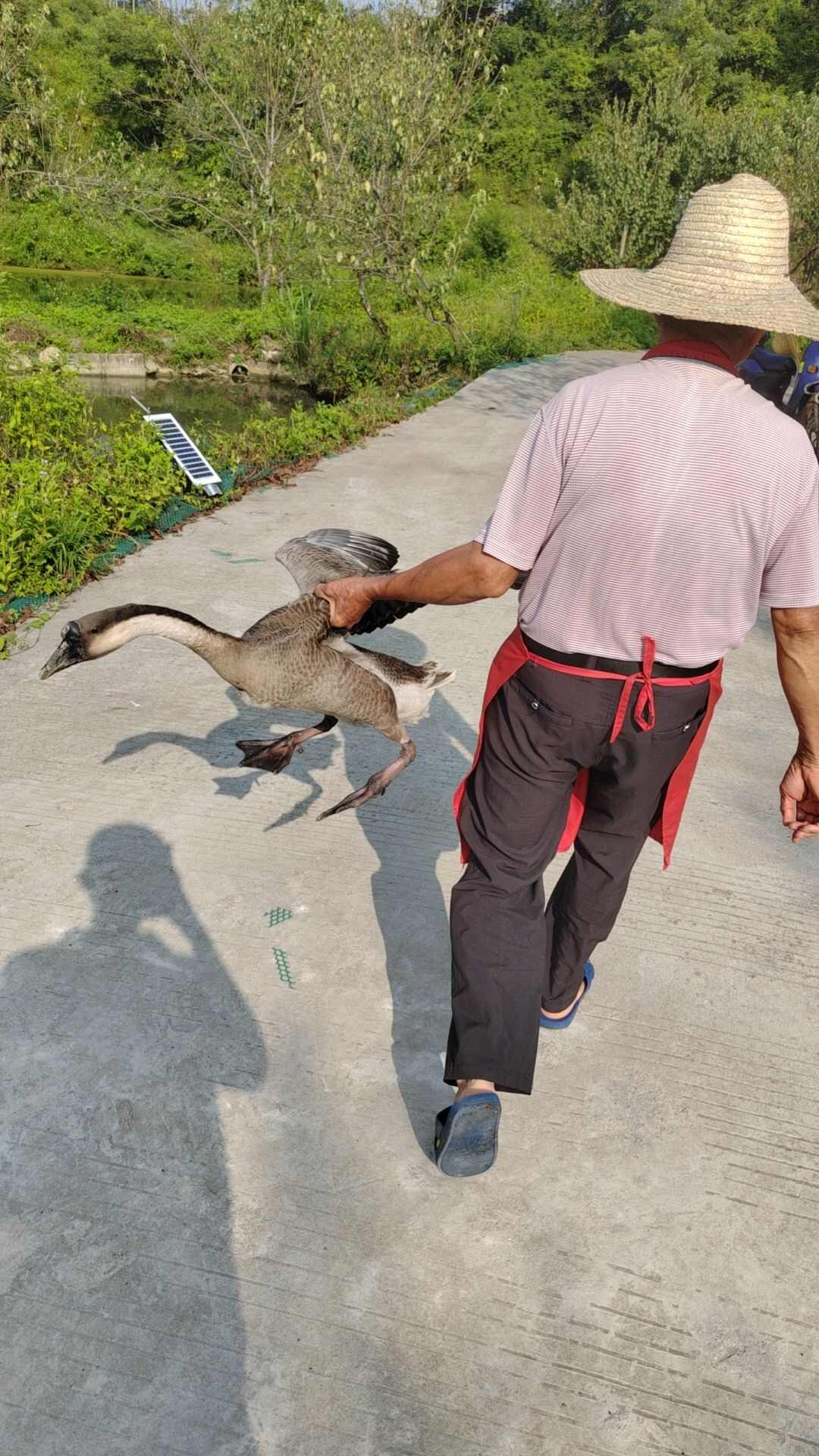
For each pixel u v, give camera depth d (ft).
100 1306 7.81
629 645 7.33
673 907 12.60
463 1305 7.93
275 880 12.69
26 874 12.50
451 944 8.43
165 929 11.74
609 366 55.88
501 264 90.33
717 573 7.07
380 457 33.47
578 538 7.09
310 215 53.98
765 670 19.51
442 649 19.40
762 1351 7.77
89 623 9.59
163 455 26.09
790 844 14.02
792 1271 8.39
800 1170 9.28
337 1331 7.71
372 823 13.97
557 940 9.73
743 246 7.09
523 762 7.95
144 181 88.94
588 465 6.91
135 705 16.69
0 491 22.97
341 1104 9.64
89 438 29.19
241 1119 9.43
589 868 8.95
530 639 7.69
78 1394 7.25
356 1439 7.04
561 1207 8.77
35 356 57.41
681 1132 9.57
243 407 50.60
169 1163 8.98
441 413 41.50
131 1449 6.93
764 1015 11.02
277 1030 10.44
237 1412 7.17
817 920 12.57
